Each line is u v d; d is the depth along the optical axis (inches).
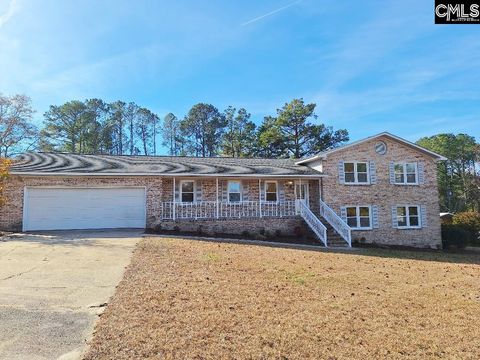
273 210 821.9
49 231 642.8
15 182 650.8
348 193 835.4
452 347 191.8
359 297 284.2
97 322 204.5
